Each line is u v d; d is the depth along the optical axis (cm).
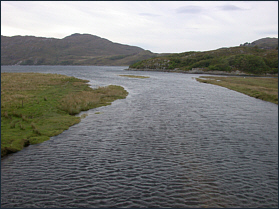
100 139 2089
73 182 1351
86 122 2658
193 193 1259
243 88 6047
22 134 2152
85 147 1895
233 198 1220
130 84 7125
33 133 2195
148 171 1487
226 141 2058
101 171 1484
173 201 1187
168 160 1650
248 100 4356
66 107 3189
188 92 5425
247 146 1942
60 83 5762
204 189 1297
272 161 1652
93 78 9212
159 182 1359
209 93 5294
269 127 2522
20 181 1352
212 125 2569
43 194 1229
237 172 1491
